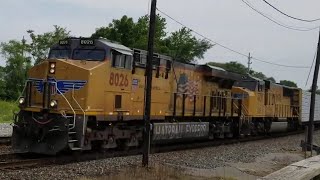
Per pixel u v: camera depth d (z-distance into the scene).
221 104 26.08
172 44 56.84
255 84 31.81
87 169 12.80
